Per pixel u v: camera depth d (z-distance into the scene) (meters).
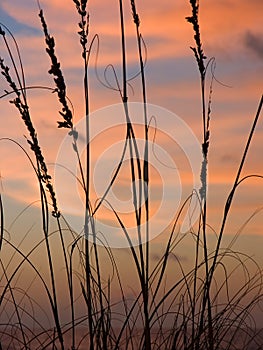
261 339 2.88
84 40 2.77
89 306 2.73
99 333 2.78
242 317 2.94
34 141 2.81
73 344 2.74
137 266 2.74
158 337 2.87
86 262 2.75
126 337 2.87
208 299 2.81
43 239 2.87
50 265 2.78
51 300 2.77
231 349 2.87
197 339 2.79
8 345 2.82
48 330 2.82
